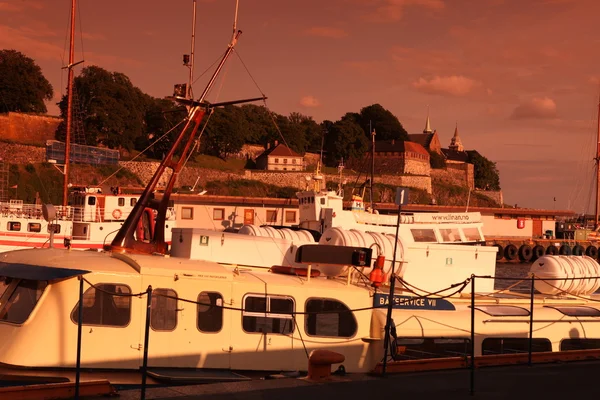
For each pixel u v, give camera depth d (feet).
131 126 434.71
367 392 42.01
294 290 48.78
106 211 164.76
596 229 398.21
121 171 384.88
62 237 157.28
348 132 591.78
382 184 536.01
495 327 55.88
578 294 68.39
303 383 43.39
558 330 58.70
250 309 47.21
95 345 42.34
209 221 255.91
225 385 41.37
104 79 437.17
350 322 50.57
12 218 153.07
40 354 41.06
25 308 42.37
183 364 44.70
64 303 42.01
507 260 350.84
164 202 63.62
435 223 173.88
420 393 42.47
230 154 528.22
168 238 177.68
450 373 49.06
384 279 54.70
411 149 607.78
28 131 395.34
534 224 395.96
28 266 43.50
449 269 74.90
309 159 573.74
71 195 170.40
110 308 43.01
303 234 91.61
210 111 71.05
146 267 44.11
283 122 576.61
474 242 177.68
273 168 510.17
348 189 506.89
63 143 359.25
